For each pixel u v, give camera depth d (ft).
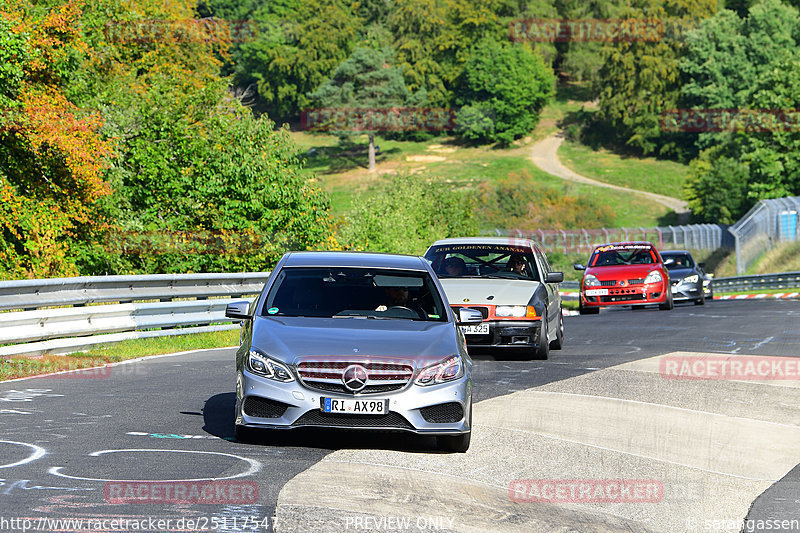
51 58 328.90
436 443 100.73
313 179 386.32
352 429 91.66
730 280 554.46
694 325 245.65
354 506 74.18
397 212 639.76
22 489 74.08
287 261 111.75
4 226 320.50
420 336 97.66
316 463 88.38
